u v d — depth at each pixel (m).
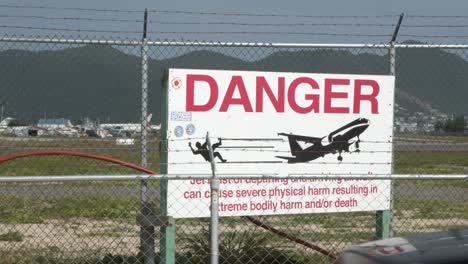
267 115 13.21
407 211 24.34
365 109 13.76
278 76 13.25
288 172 13.29
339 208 13.51
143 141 13.21
